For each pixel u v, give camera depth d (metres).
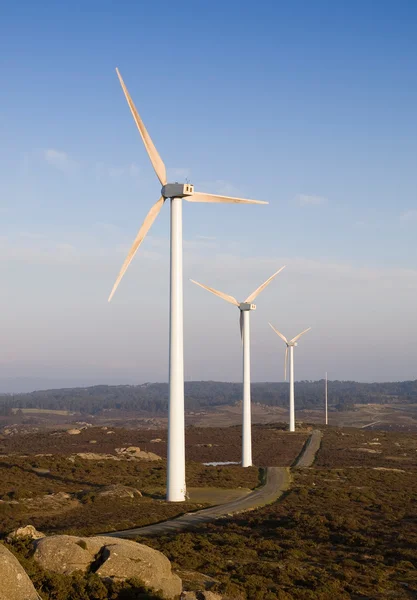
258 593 29.69
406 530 50.81
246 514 59.03
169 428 64.38
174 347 63.25
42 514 56.31
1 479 73.19
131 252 60.78
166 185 62.47
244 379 102.06
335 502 67.31
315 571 36.41
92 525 50.03
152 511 58.28
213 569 34.75
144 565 26.28
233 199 64.00
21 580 21.48
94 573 25.41
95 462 94.62
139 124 60.75
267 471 94.00
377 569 37.62
